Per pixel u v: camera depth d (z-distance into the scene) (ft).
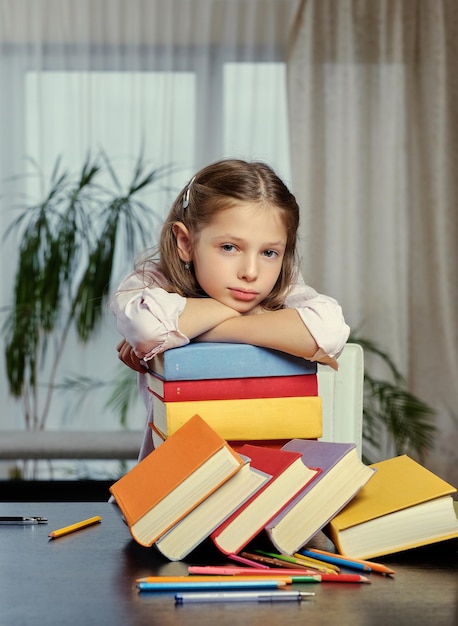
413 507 2.89
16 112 13.10
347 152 13.37
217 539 2.84
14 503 3.89
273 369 3.32
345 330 3.49
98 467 9.21
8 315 12.85
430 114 13.32
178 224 3.82
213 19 13.21
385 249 13.29
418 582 2.63
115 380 12.58
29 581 2.65
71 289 12.61
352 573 2.71
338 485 2.87
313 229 13.30
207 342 3.55
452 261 13.26
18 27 13.09
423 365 13.34
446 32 13.25
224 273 3.58
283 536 2.85
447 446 13.06
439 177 13.26
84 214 12.56
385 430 12.78
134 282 3.97
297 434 3.34
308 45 13.25
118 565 2.82
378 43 13.35
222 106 13.26
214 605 2.42
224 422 3.26
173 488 2.85
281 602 2.44
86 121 13.07
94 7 13.10
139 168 12.88
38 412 12.96
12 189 13.07
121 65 13.14
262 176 3.62
